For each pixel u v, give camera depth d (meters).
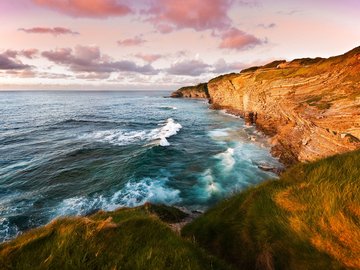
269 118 48.94
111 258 3.96
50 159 31.20
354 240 4.75
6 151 35.72
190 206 19.09
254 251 5.70
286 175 8.21
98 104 140.25
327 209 5.58
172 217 14.11
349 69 36.44
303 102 35.22
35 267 3.65
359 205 5.40
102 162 29.62
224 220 7.36
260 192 7.66
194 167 27.77
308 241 5.08
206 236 7.20
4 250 4.02
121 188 22.25
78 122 66.50
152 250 4.25
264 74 70.94
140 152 32.88
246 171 25.97
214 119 71.62
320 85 39.59
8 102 145.88
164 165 28.52
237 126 57.28
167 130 52.06
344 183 6.16
